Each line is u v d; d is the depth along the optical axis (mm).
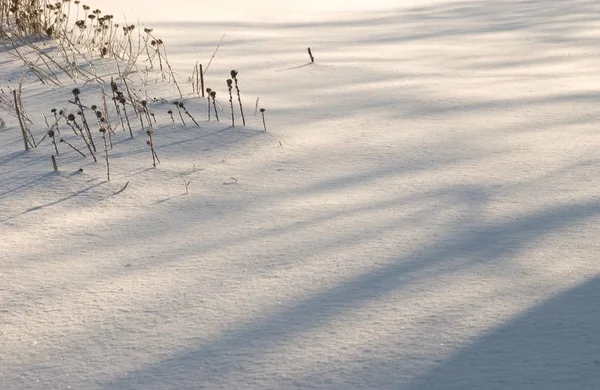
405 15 10078
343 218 3322
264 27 9016
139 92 5766
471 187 3615
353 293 2627
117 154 4383
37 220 3516
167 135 4684
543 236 3000
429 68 6531
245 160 4234
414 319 2422
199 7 10523
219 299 2654
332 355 2256
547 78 6000
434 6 10930
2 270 3012
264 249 3047
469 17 9688
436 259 2852
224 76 6316
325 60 6895
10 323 2594
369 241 3055
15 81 6316
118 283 2836
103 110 5316
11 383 2242
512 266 2752
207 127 4816
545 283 2607
